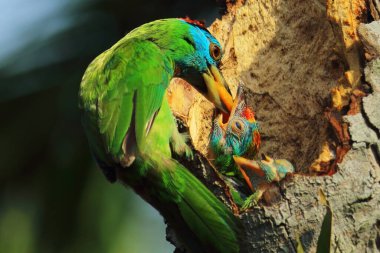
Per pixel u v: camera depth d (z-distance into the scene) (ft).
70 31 48.44
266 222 28.50
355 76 30.73
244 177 33.86
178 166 30.48
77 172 47.03
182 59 35.45
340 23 31.96
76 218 46.80
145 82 32.94
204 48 35.99
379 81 29.84
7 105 47.60
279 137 36.35
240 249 28.86
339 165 28.55
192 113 35.99
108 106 31.99
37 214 47.03
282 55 36.96
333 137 29.78
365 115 29.09
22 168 47.39
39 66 48.14
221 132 35.06
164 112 32.40
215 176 30.96
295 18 36.81
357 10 32.01
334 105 30.40
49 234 46.75
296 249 28.09
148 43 34.76
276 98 36.68
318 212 28.25
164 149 31.65
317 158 32.14
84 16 48.65
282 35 37.09
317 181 28.48
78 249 46.34
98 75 33.47
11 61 48.16
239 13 38.40
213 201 29.78
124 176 31.17
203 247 29.45
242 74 37.65
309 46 36.04
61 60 48.21
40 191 47.16
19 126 47.55
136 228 47.52
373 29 30.81
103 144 31.09
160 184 30.42
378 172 28.58
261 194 29.09
